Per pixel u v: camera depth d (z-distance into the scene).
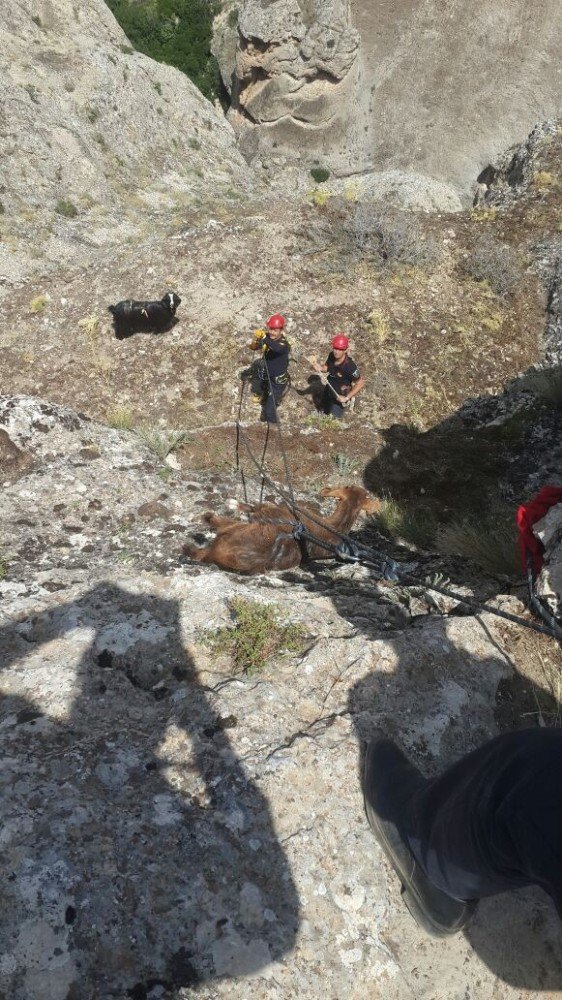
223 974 2.86
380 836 3.12
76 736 3.62
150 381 11.78
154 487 7.57
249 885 3.06
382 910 3.10
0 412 7.86
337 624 4.50
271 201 17.12
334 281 13.31
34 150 19.28
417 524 8.56
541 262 14.32
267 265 13.52
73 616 4.45
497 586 5.87
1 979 2.73
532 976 3.16
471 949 3.11
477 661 4.12
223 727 3.60
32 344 12.62
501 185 19.17
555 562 4.51
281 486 9.31
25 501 7.06
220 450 10.07
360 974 2.94
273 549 5.84
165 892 3.00
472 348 12.70
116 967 2.81
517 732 2.31
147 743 3.57
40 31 22.59
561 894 1.91
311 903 3.06
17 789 3.26
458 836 2.31
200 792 3.35
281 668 3.99
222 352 12.05
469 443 10.82
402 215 14.65
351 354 12.25
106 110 21.81
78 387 11.81
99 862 3.03
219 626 4.30
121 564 6.16
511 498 9.68
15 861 2.98
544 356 12.92
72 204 19.00
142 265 13.63
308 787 3.38
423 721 3.76
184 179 22.72
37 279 14.45
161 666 4.08
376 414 11.36
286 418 11.18
